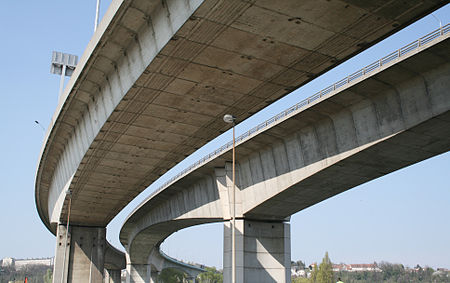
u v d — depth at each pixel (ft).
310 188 122.31
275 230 143.13
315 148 111.96
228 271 135.85
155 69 81.51
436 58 80.28
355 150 100.37
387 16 66.18
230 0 61.98
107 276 417.49
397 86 90.33
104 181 160.15
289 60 79.00
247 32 69.97
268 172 128.98
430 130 89.45
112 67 94.89
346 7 63.72
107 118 104.47
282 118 112.37
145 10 75.41
